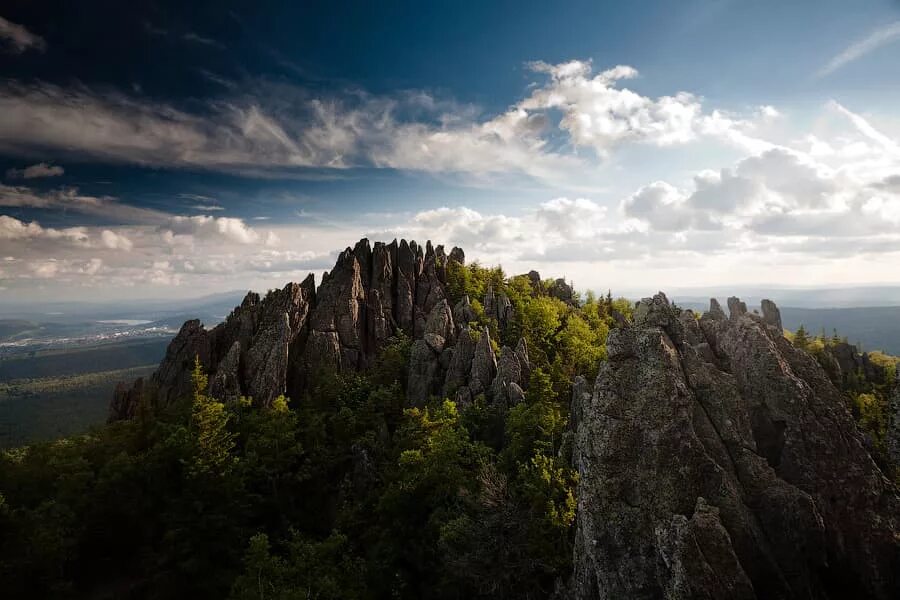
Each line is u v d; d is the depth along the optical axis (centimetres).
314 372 11262
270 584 5388
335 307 12569
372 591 6034
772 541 3272
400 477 7419
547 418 7025
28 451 9656
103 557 7475
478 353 10112
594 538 3428
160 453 7912
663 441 3491
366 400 10362
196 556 6712
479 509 5675
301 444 8769
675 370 3753
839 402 4241
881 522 3403
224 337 12275
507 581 4822
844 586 3294
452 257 18388
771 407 4000
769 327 5116
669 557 2970
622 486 3484
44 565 6328
